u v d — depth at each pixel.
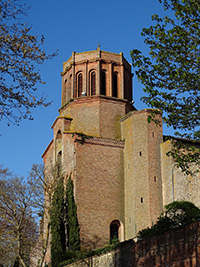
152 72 21.58
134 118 55.50
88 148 54.66
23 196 45.12
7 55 16.27
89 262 36.84
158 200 50.22
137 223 50.19
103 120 58.22
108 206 53.00
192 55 20.98
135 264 28.59
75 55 61.94
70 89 62.00
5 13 15.49
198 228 23.05
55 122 60.69
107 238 51.38
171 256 24.70
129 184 53.72
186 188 45.72
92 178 53.44
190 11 20.44
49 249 53.69
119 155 55.94
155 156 52.34
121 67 61.97
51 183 51.41
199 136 21.69
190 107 21.55
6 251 45.78
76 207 51.03
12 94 16.45
